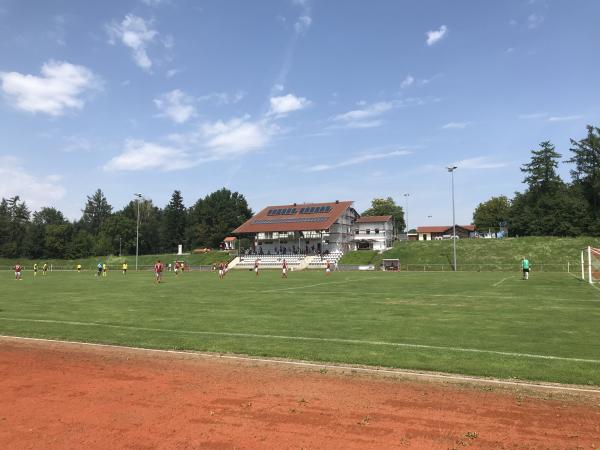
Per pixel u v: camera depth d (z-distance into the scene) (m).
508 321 16.02
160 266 43.28
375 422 6.69
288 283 38.66
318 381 8.88
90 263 99.06
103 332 14.43
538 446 5.82
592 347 11.55
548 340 12.52
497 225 125.06
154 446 5.96
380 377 9.11
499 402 7.52
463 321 16.09
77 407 7.54
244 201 160.50
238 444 5.98
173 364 10.45
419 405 7.41
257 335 13.64
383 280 41.53
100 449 5.92
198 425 6.65
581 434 6.19
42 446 6.04
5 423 6.88
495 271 60.50
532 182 93.62
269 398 7.85
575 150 90.31
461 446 5.84
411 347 11.66
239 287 34.22
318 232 92.88
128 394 8.20
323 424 6.62
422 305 21.11
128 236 128.38
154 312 19.25
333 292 28.84
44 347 12.49
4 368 10.23
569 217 85.69
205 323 16.09
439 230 130.88
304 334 13.75
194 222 146.62
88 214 173.00
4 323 16.38
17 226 129.00
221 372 9.66
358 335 13.48
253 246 96.19
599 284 33.91
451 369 9.48
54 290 32.41
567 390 8.05
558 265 62.34
